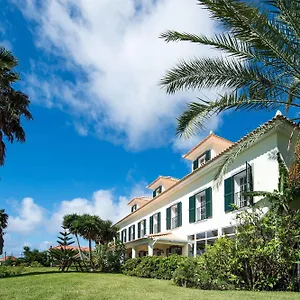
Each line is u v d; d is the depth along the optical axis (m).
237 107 9.63
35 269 30.56
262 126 12.48
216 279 11.51
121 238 39.16
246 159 14.88
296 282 10.85
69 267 28.31
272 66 8.67
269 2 7.73
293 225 11.45
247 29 8.06
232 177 15.69
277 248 11.19
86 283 13.64
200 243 18.80
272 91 9.08
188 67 9.70
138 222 31.95
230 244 11.90
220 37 8.91
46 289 11.27
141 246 29.39
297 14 7.73
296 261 10.88
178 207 21.95
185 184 21.00
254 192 12.57
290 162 13.11
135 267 20.53
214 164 16.81
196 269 12.16
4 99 21.17
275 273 11.16
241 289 11.27
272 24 8.09
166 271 17.14
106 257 26.50
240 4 7.67
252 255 11.30
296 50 8.23
